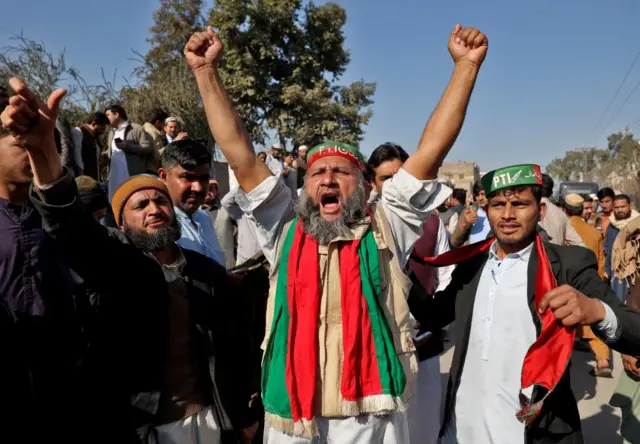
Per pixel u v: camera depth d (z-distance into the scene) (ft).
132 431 7.25
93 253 6.84
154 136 27.25
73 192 6.19
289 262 7.11
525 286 7.67
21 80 5.42
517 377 7.48
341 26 75.51
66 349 7.10
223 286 8.58
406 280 7.27
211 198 16.90
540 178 7.64
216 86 7.52
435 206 7.27
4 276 6.58
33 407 6.49
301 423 6.48
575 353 22.18
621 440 14.20
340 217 6.96
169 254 8.38
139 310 7.55
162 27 71.97
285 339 6.89
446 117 7.06
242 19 69.51
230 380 8.20
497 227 7.82
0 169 6.60
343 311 6.72
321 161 7.22
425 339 10.32
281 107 71.15
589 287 7.30
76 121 34.45
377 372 6.59
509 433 7.45
